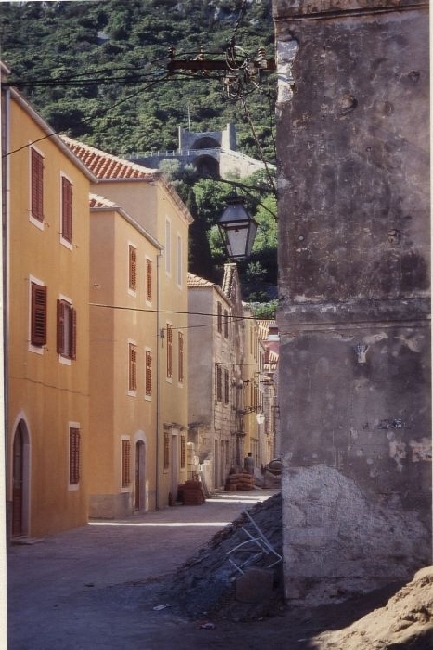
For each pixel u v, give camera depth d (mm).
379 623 10328
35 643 11266
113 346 34219
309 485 12391
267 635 11219
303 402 12508
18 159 24562
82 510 30156
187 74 15719
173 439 44938
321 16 12766
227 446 60031
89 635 11672
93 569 18062
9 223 23828
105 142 79125
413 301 12367
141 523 30688
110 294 34406
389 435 12281
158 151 84938
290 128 12836
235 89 15664
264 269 72688
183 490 43656
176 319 45906
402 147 12586
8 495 23391
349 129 12703
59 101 74125
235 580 13359
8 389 23625
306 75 12820
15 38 59844
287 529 12367
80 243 30688
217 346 55781
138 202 42500
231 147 104250
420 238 12477
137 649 10828
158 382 41062
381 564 12148
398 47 12625
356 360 12438
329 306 12539
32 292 25578
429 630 9766
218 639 11242
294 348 12594
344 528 12266
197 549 21172
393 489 12211
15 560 19969
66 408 28781
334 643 10398
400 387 12328
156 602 13703
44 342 26125
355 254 12586
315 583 12250
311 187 12750
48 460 26859
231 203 17000
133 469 36406
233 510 38312
